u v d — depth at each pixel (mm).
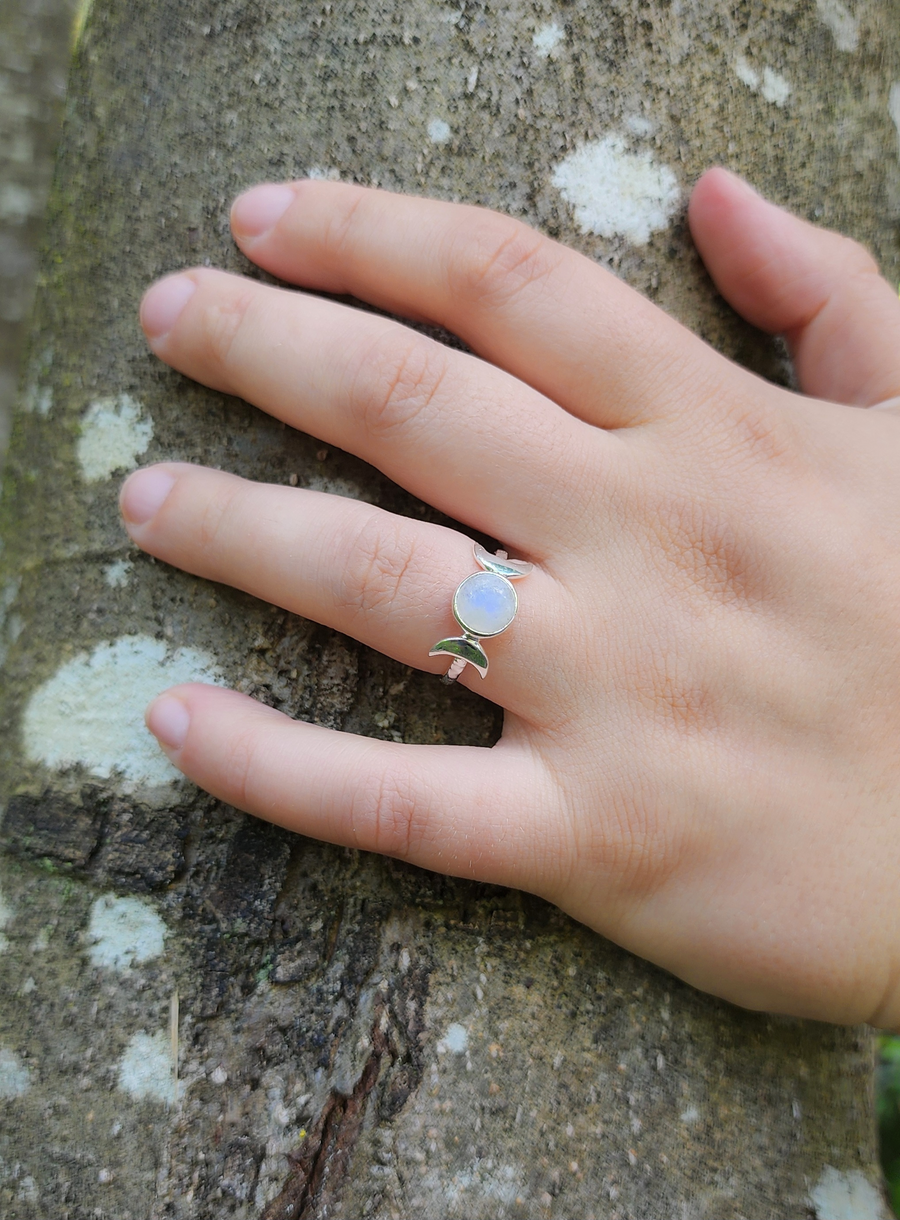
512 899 135
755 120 148
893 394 144
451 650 127
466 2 135
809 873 125
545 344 133
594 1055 132
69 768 130
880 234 161
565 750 130
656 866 127
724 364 136
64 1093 124
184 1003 127
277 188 133
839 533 131
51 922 127
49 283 137
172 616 133
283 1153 125
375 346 128
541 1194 127
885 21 160
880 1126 225
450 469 130
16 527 136
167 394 135
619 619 130
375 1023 130
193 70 135
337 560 127
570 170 139
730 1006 138
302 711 135
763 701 128
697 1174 131
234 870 131
